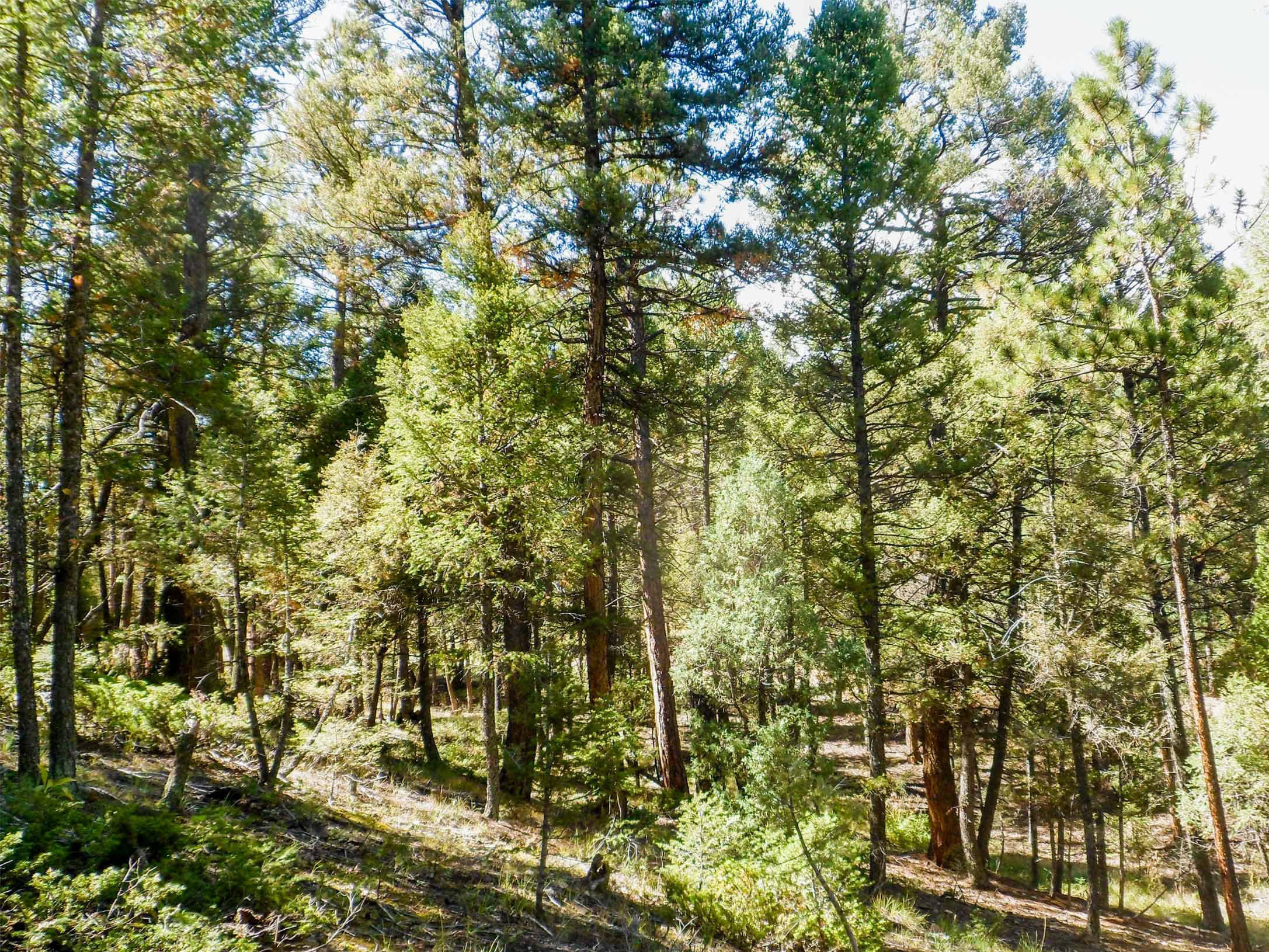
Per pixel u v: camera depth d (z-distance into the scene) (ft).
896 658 51.49
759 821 32.04
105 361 29.81
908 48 74.69
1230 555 53.78
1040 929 44.01
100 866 16.78
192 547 33.63
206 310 45.32
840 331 47.98
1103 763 50.39
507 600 43.29
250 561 32.27
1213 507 41.32
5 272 24.20
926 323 47.52
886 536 49.80
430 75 54.95
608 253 49.52
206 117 29.09
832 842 30.53
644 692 54.90
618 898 29.66
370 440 61.87
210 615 45.73
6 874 14.47
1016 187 64.54
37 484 32.14
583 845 36.24
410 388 39.65
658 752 50.26
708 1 47.19
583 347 54.75
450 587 42.50
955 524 49.39
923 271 52.13
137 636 41.78
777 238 47.93
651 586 52.47
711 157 46.68
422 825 32.71
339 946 18.33
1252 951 41.42
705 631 45.21
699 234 46.11
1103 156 40.86
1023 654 46.68
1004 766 67.82
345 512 45.34
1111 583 46.16
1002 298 45.83
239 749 34.91
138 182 27.53
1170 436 41.11
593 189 43.52
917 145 49.19
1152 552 43.52
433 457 37.22
